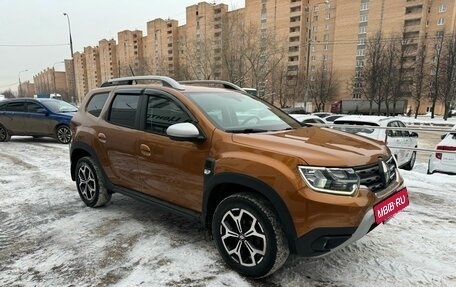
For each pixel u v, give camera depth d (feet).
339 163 8.19
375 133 25.44
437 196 16.35
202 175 10.14
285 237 8.64
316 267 9.95
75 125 15.58
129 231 12.62
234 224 9.52
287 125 11.98
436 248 11.05
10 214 14.65
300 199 8.04
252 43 137.08
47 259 10.60
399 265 10.02
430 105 183.42
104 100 14.56
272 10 232.73
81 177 15.56
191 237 12.05
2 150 32.81
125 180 13.21
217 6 220.84
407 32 181.06
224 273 9.62
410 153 28.99
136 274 9.63
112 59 286.05
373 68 143.64
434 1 179.01
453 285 9.02
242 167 8.98
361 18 200.85
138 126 12.39
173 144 10.95
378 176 8.96
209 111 10.92
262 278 9.32
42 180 20.58
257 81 127.24
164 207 11.66
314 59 226.38
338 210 7.84
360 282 9.17
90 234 12.41
